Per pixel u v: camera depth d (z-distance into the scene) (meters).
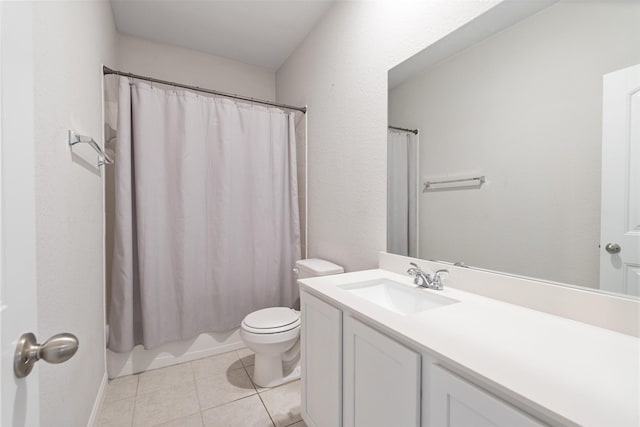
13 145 0.43
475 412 0.60
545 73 0.93
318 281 1.36
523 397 0.51
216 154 2.17
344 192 1.93
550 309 0.92
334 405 1.12
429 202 1.35
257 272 2.30
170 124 2.02
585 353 0.67
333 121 2.04
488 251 1.11
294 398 1.69
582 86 0.85
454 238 1.24
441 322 0.85
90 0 1.43
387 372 0.85
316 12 2.12
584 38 0.84
